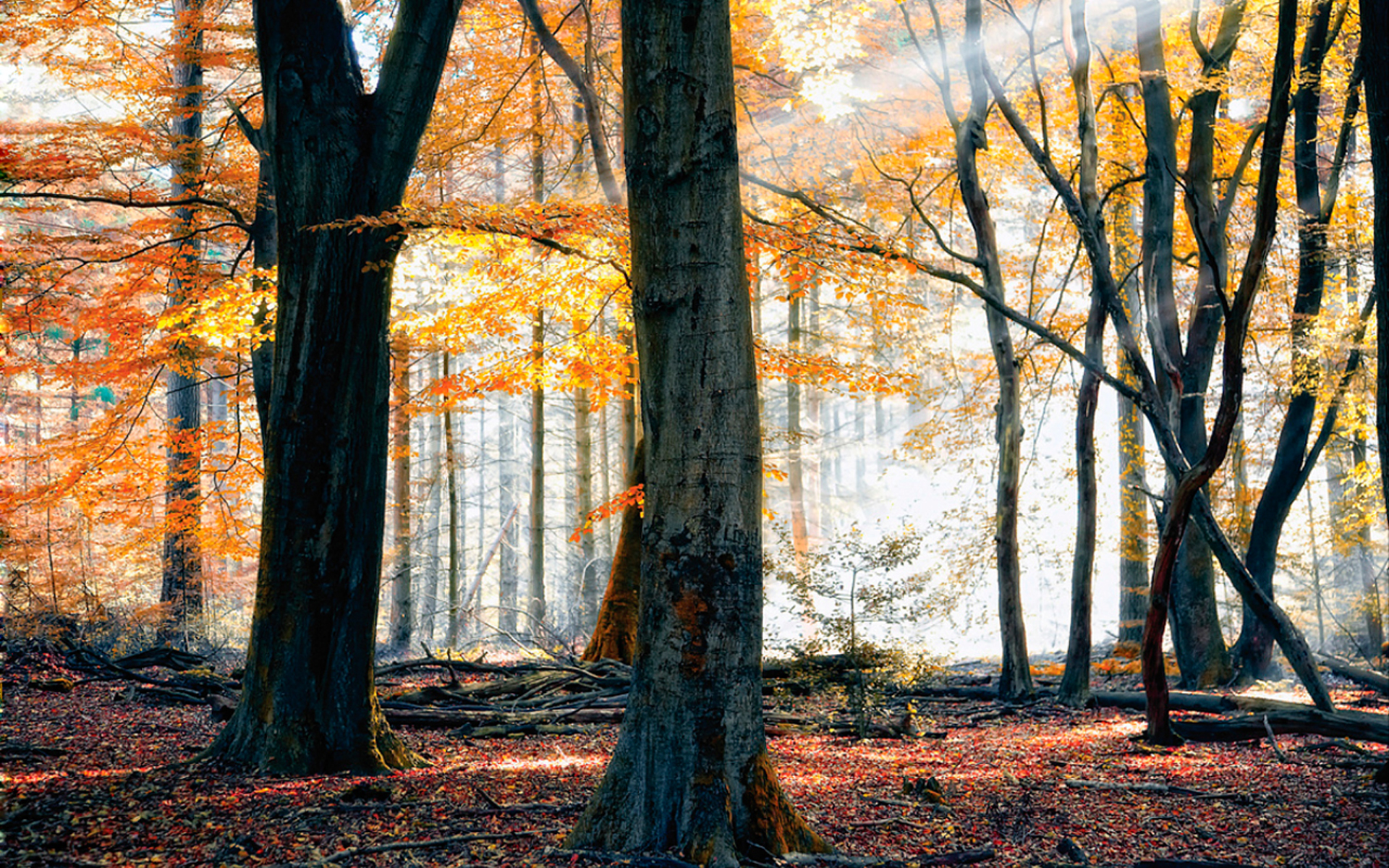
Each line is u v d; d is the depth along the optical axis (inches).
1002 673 506.9
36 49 432.5
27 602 530.6
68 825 212.1
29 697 409.1
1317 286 520.7
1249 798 264.5
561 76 607.2
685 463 186.7
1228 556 381.1
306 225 283.6
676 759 184.4
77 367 414.6
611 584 541.6
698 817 180.5
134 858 191.9
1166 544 349.4
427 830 212.8
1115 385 391.9
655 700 187.9
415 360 571.5
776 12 450.3
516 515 999.6
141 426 497.7
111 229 406.9
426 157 474.3
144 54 458.3
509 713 398.3
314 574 283.7
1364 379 488.1
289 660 281.3
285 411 284.4
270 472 286.5
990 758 339.0
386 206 294.5
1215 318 534.0
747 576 188.2
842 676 392.8
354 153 288.0
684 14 186.2
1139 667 606.2
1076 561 490.9
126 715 376.2
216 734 334.6
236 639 733.9
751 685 188.4
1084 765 321.4
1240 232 609.0
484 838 202.4
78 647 502.0
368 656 293.6
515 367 427.2
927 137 567.8
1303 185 512.4
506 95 474.3
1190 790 274.1
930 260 597.3
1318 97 510.3
